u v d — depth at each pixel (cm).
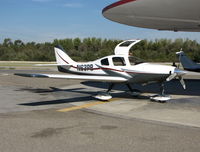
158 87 1216
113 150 368
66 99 850
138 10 1043
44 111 652
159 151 365
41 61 5047
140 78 806
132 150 368
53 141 407
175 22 1214
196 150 371
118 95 945
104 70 884
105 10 1152
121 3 1012
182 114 619
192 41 5647
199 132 465
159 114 619
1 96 905
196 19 1131
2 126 497
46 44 6431
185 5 940
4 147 377
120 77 839
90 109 683
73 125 511
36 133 452
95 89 1127
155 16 1109
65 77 770
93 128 489
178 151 366
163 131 470
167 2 927
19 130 470
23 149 370
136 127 497
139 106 727
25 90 1076
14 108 689
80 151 363
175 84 1382
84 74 979
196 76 2069
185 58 2025
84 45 6031
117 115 609
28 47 6309
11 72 2278
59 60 1098
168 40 5688
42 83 1365
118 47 940
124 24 1341
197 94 987
